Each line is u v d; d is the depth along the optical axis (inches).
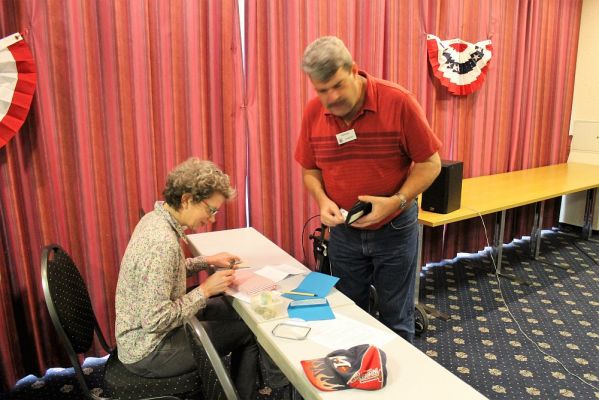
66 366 91.8
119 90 87.8
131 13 86.2
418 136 65.3
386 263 73.5
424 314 104.0
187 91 94.9
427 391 41.0
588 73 171.3
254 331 54.6
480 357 95.8
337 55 56.1
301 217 113.3
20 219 83.1
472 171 147.6
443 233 146.6
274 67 103.0
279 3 102.0
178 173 60.1
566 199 182.7
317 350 48.1
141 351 58.4
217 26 96.1
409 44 123.8
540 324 109.7
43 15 79.5
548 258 153.7
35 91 80.6
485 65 138.1
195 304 58.5
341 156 69.0
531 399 82.5
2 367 83.7
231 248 81.0
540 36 152.9
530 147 161.9
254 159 105.3
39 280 87.0
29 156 83.0
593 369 91.4
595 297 124.2
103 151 88.7
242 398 68.0
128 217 93.2
